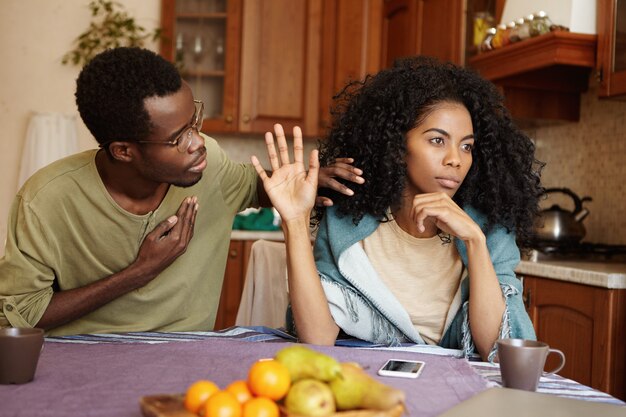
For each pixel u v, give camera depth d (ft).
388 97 4.56
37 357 3.14
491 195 4.63
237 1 13.48
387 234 4.68
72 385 3.07
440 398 3.00
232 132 13.67
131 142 4.07
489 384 3.21
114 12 13.78
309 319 4.32
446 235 4.57
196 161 4.17
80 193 4.48
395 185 4.52
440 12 11.18
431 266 4.61
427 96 4.41
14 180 13.71
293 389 2.37
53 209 4.43
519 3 9.55
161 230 4.49
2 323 4.29
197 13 13.56
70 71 13.83
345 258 4.60
